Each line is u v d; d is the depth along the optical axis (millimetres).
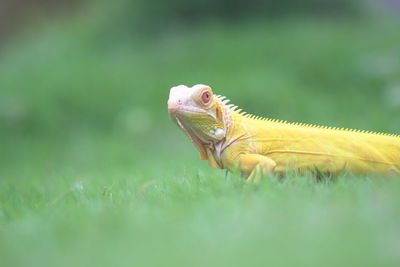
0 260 4875
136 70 22609
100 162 16094
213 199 6035
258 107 19375
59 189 8852
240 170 7156
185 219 5492
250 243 4656
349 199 5711
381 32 23906
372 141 7328
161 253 4621
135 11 26000
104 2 28531
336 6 26469
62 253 4840
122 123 19438
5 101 20516
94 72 22531
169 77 21672
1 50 32281
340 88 20625
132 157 16500
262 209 5480
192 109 7059
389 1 31828
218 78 20875
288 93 19969
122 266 4453
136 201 6629
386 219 4910
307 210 5332
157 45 24641
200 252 4562
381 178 6848
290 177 6805
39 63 24750
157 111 19734
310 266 4168
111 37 25766
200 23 25516
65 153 17938
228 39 23812
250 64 22141
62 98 20875
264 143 7242
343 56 21734
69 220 5867
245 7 25750
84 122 20000
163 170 10266
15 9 34438
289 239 4676
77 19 29156
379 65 20859
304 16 25672
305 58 21984
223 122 7246
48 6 32875
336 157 7211
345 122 17531
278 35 23719
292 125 7406
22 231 5727
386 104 18656
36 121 19875
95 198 7207
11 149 18578
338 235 4664
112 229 5348
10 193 8727
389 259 4180
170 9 25688
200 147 7516
